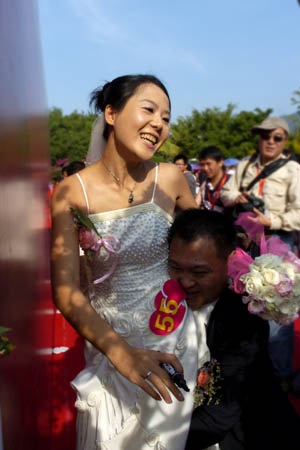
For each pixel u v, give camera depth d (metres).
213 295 1.75
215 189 5.45
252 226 2.35
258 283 1.57
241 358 1.67
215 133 32.56
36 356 2.19
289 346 3.26
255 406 1.68
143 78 1.74
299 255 5.86
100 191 1.80
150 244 1.80
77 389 1.74
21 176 1.96
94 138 2.00
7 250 1.34
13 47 1.79
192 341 1.78
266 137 3.86
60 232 1.73
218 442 1.69
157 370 1.44
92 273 1.85
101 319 1.58
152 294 1.79
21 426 1.43
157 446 1.66
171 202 1.95
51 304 4.27
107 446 1.70
